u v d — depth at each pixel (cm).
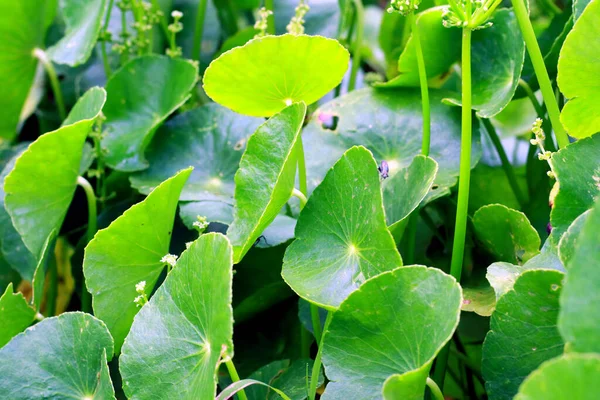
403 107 66
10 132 81
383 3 107
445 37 65
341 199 56
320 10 81
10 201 62
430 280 51
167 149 69
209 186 67
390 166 65
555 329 51
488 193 69
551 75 65
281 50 56
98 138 68
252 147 57
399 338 52
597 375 44
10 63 76
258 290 63
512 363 52
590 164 54
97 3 72
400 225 56
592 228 45
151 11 76
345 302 52
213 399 50
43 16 78
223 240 52
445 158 64
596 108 55
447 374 69
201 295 53
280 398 57
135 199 71
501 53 64
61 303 77
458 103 63
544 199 66
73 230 73
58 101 78
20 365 56
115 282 59
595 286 45
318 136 67
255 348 66
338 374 52
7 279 72
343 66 57
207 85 58
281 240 62
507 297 52
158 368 54
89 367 56
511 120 78
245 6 85
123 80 71
